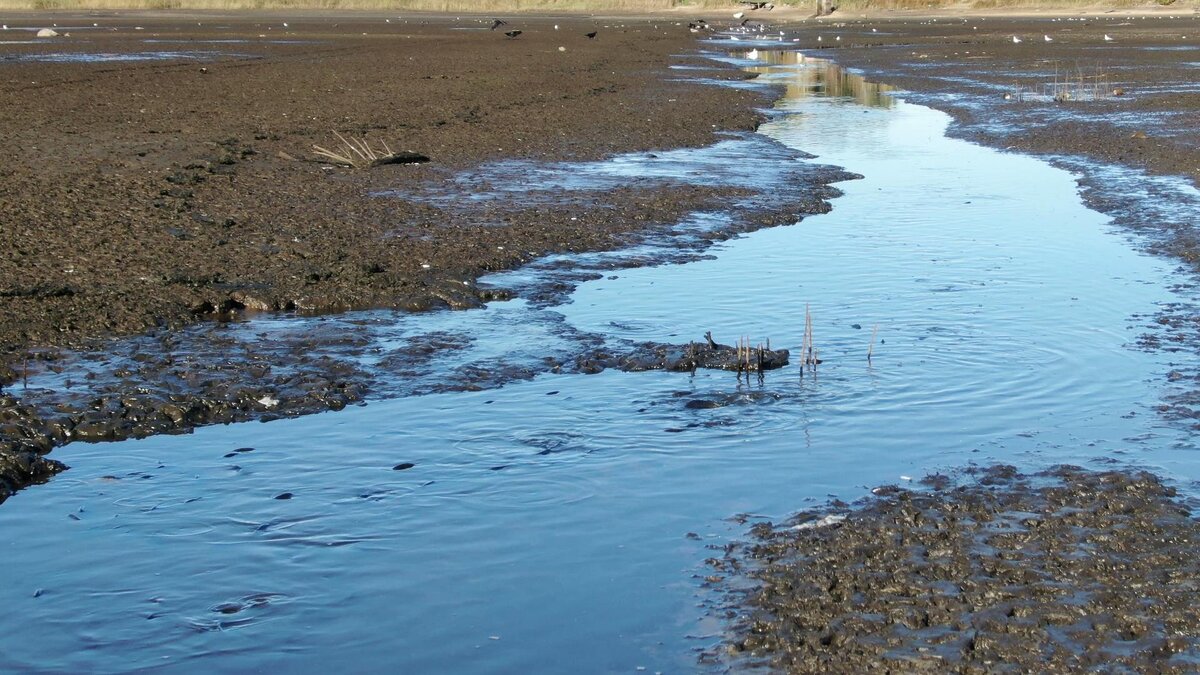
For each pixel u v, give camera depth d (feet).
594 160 66.03
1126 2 287.48
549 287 38.86
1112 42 167.22
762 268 41.29
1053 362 30.45
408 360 31.14
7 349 31.60
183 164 59.98
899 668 16.33
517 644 17.52
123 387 28.84
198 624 18.33
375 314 35.86
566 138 74.49
